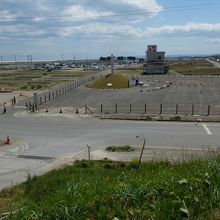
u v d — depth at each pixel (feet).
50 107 183.52
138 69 558.15
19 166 86.74
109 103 192.65
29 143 110.93
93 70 569.64
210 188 27.22
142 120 141.79
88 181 36.99
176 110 157.69
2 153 99.50
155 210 24.61
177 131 120.67
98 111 166.91
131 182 29.55
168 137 112.27
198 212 24.39
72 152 98.99
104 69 587.68
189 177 29.94
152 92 238.68
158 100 198.80
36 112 168.76
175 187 27.73
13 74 502.38
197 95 215.92
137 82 291.38
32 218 24.50
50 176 65.46
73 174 65.05
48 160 91.76
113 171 65.41
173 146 100.48
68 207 24.85
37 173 79.36
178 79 343.05
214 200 25.55
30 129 131.23
